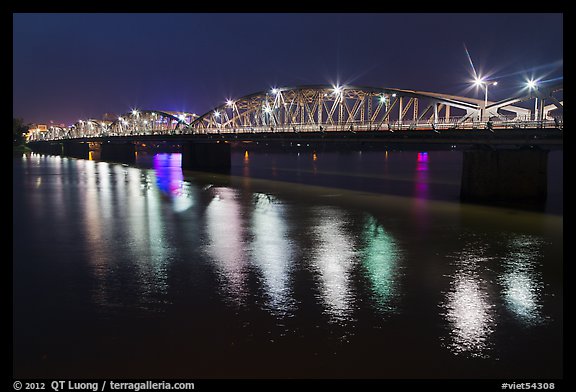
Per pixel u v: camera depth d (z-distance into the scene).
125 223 38.38
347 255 28.22
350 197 53.97
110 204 49.28
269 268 25.58
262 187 65.38
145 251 29.27
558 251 29.11
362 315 19.42
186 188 64.56
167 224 37.91
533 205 46.56
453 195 55.28
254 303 20.66
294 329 18.19
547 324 18.64
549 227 36.03
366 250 29.39
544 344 17.11
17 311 19.97
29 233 34.56
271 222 38.62
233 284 23.08
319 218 40.41
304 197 54.19
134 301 21.00
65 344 17.20
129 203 50.03
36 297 21.53
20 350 16.83
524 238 32.50
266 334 17.81
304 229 35.75
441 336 17.67
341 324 18.64
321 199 52.44
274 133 79.94
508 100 55.06
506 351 16.66
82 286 22.92
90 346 17.06
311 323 18.70
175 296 21.56
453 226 36.59
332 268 25.61
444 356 16.34
